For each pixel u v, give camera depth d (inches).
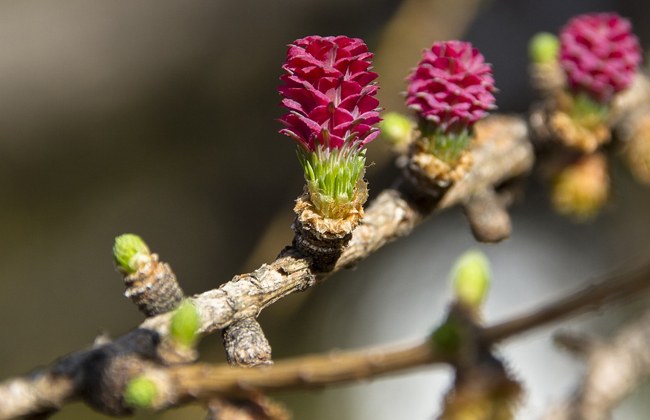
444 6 13.0
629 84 8.9
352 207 7.3
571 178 9.5
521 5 17.8
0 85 16.4
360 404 17.4
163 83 17.3
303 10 17.1
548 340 16.4
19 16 16.3
